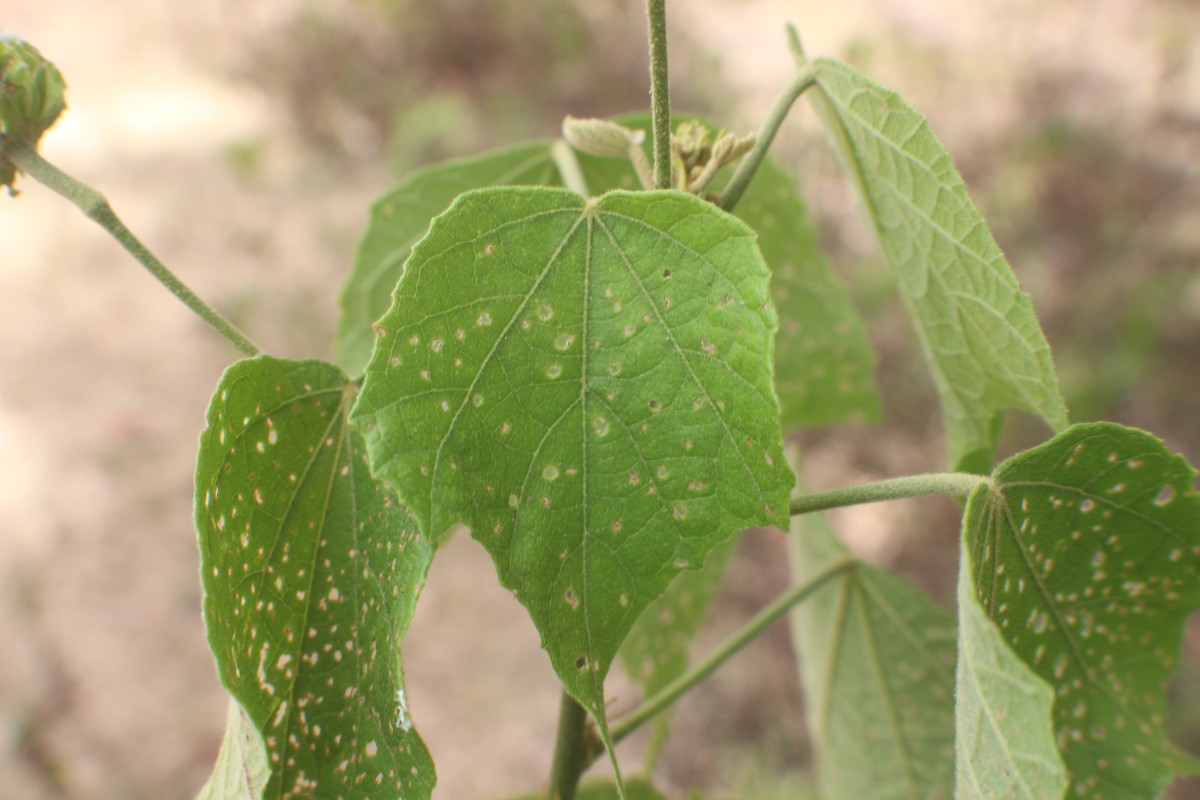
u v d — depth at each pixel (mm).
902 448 1142
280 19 1842
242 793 285
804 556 458
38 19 2092
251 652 280
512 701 1013
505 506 268
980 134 1485
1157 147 1424
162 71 1959
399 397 264
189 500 1184
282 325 1426
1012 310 297
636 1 1777
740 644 379
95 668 1010
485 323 269
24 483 1186
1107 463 278
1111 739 313
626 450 271
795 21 1813
